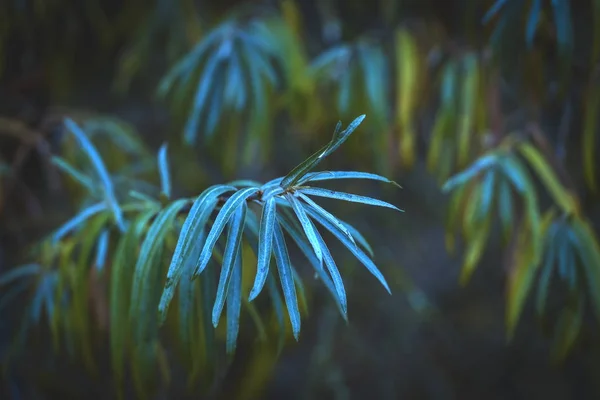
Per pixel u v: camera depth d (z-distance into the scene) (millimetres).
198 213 620
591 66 859
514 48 849
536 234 810
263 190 617
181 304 681
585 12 988
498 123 926
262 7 1081
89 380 1121
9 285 1071
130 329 679
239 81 875
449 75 921
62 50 1154
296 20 1075
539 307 829
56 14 1130
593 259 812
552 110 1050
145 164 1056
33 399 1047
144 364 684
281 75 1011
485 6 920
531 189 818
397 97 1002
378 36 1083
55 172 1086
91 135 1028
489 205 821
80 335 772
